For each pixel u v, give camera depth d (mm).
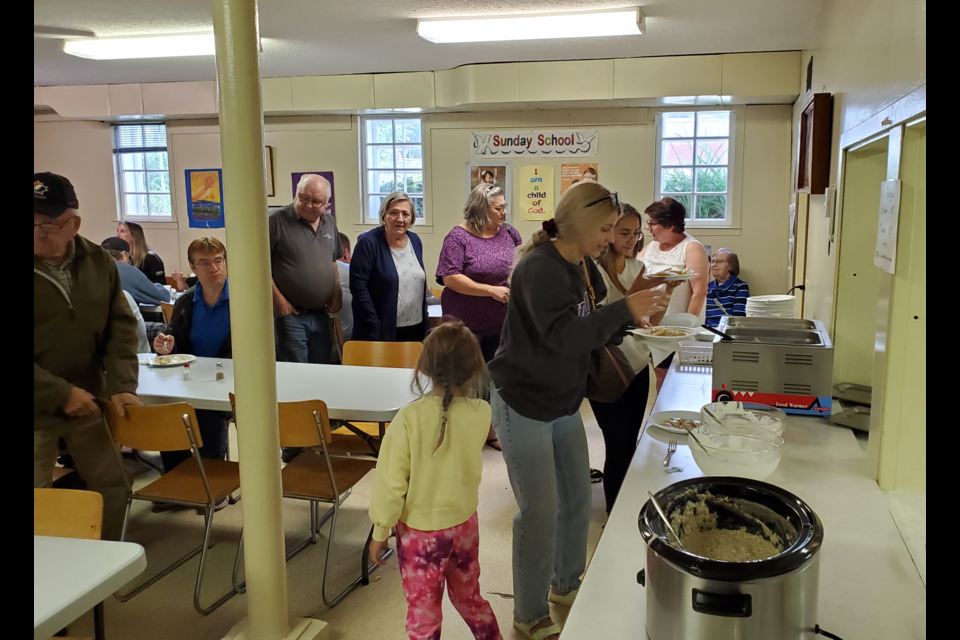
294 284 3604
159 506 3221
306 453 2826
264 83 5883
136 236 5793
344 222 6359
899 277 1470
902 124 1413
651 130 5516
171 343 3207
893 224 1457
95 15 3955
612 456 2510
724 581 869
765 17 3824
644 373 2443
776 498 1088
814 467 1679
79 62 5227
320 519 3076
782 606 886
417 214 6223
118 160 7004
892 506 1460
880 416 1547
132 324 2447
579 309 1896
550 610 2232
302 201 3553
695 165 5527
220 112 1791
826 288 2838
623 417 2451
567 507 2172
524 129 5781
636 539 1329
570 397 1872
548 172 5773
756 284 5441
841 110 2510
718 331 2189
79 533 1611
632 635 1044
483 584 2482
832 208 2660
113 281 2398
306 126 6293
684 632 917
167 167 6887
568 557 2219
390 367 3207
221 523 3047
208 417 3164
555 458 2129
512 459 1901
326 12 3809
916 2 1321
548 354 1799
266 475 1922
